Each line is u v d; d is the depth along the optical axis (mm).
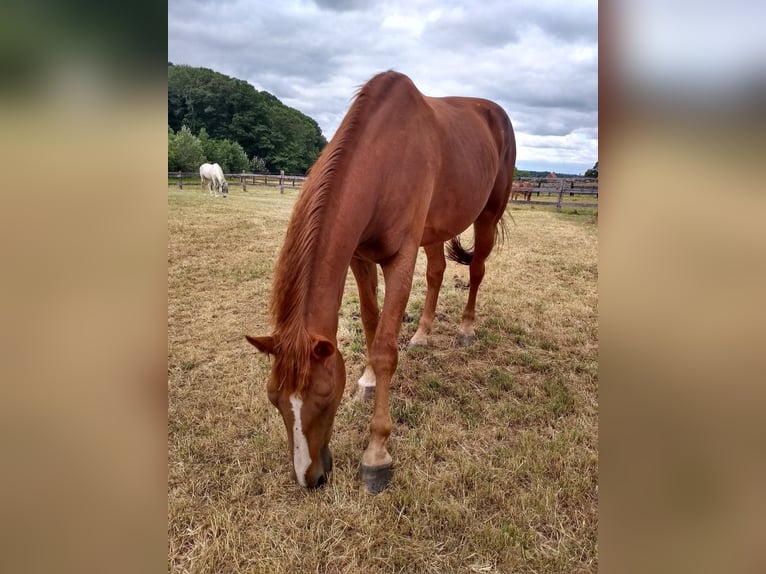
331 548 1861
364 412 2713
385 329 2203
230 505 2062
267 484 2180
